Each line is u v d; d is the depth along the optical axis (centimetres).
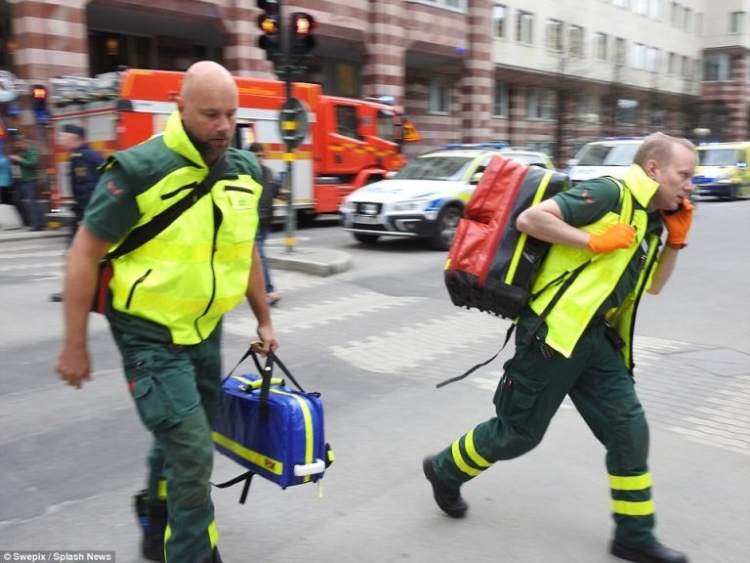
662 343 679
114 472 396
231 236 258
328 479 389
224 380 312
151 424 250
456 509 344
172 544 257
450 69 3291
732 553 317
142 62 2275
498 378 568
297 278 995
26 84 1633
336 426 466
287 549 320
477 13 3219
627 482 305
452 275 310
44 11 1631
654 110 5088
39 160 1595
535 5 3788
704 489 379
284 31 1066
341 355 630
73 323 248
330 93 2947
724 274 1049
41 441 436
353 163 1711
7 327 710
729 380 568
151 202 242
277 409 279
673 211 306
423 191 1262
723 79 5828
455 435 453
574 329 289
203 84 238
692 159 289
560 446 432
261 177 275
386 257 1201
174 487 253
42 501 362
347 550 319
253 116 1477
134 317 254
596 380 308
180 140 243
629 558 311
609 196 286
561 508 358
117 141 1309
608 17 4484
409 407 502
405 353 639
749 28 5756
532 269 296
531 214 286
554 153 3788
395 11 2767
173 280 249
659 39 5156
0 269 1058
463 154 1389
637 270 298
